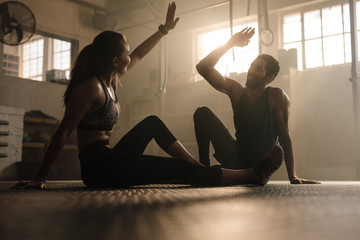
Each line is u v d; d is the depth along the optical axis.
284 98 2.38
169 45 8.23
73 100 1.73
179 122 6.88
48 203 0.91
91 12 8.38
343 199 1.06
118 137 7.90
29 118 6.70
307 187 1.84
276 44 6.86
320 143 6.11
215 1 7.51
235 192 1.37
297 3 6.62
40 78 11.55
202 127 2.41
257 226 0.53
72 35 8.08
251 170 1.86
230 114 6.35
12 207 0.82
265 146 2.36
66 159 6.54
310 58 6.58
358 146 4.08
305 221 0.59
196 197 1.11
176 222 0.57
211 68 2.39
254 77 2.36
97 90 1.76
